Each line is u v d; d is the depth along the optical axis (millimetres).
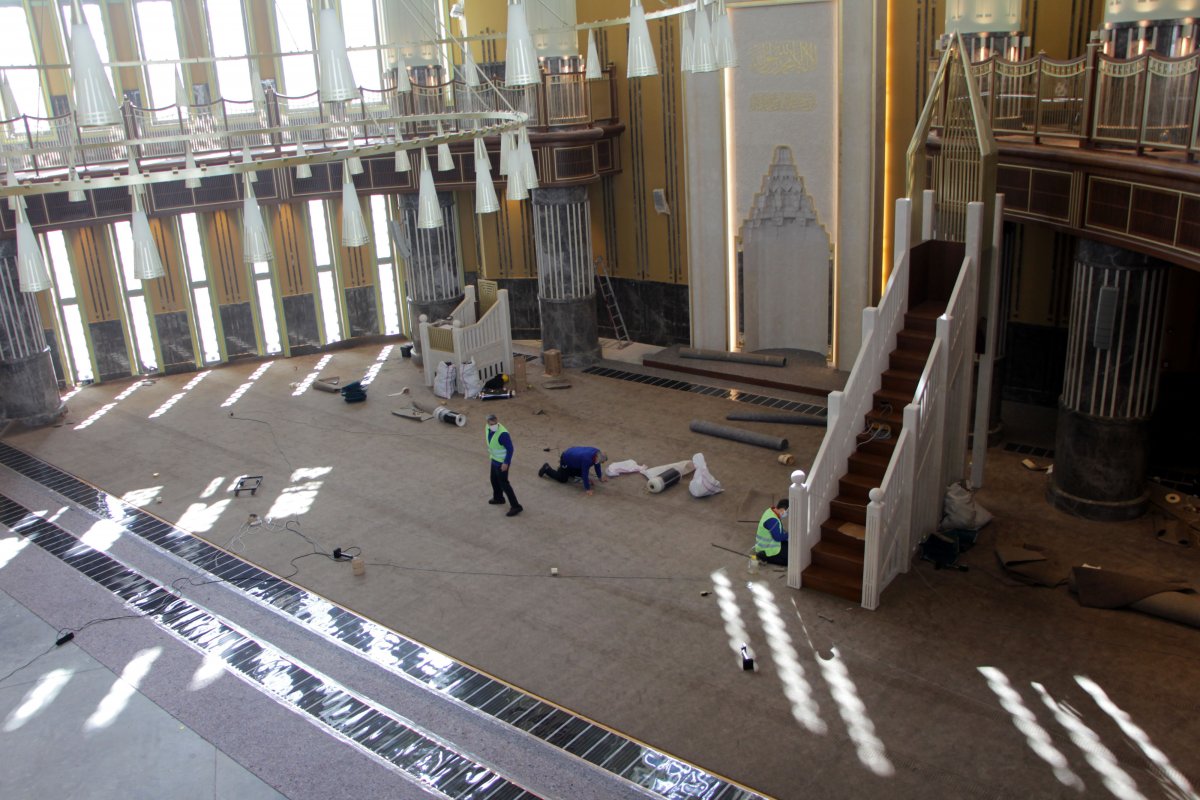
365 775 8070
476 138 8742
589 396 17297
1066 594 10227
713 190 18188
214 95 18656
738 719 8531
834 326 17484
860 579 10305
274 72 19062
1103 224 10609
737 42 17219
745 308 18656
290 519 12945
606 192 19922
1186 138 9445
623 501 12961
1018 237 15383
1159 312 11055
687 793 7684
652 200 19250
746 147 17703
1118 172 10180
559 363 18406
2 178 15672
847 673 9086
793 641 9633
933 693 8734
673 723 8531
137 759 8383
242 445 15719
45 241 18219
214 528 12797
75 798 7934
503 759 8188
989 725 8281
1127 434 11453
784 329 18797
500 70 18344
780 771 7871
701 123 17844
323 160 8008
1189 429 13688
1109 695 8602
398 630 10227
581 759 8133
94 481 14586
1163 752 7891
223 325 20188
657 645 9695
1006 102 12633
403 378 18844
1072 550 11117
